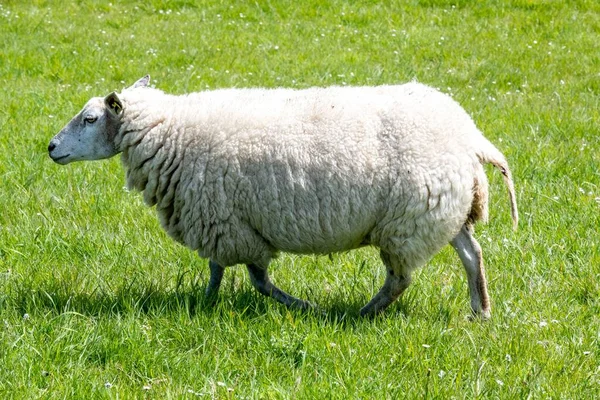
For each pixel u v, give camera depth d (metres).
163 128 9.97
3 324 9.42
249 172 9.56
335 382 8.21
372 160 9.35
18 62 21.31
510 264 11.35
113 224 12.66
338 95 9.88
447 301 10.37
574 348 8.99
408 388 8.16
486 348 8.98
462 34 24.14
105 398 8.00
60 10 26.33
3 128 16.44
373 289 10.73
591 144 16.08
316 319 9.58
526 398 8.02
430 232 9.47
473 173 9.62
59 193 13.65
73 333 9.08
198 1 27.00
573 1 26.45
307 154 9.45
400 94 9.86
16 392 8.03
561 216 12.67
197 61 21.78
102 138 10.30
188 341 9.20
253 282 10.33
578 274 11.02
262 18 25.73
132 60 21.78
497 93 19.52
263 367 8.64
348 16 25.61
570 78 20.77
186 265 11.42
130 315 9.47
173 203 10.08
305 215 9.52
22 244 11.77
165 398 7.96
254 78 20.48
